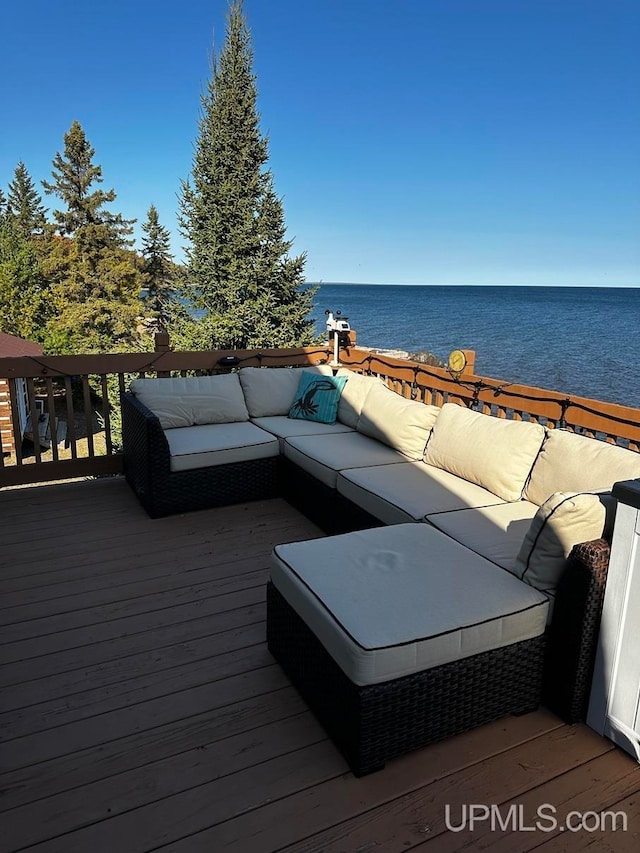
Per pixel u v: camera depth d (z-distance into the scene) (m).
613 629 1.52
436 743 1.57
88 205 20.52
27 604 2.26
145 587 2.41
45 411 14.54
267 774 1.45
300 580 1.69
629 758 1.53
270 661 1.92
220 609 2.25
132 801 1.36
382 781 1.44
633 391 12.16
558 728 1.64
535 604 1.61
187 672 1.86
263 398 4.01
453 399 3.65
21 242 18.86
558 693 1.66
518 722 1.66
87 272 18.78
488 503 2.45
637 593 1.45
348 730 1.45
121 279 18.92
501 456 2.52
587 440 2.26
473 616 1.52
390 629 1.44
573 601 1.57
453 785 1.43
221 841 1.26
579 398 2.75
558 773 1.48
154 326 19.03
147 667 1.88
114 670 1.86
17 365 3.55
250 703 1.72
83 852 1.22
